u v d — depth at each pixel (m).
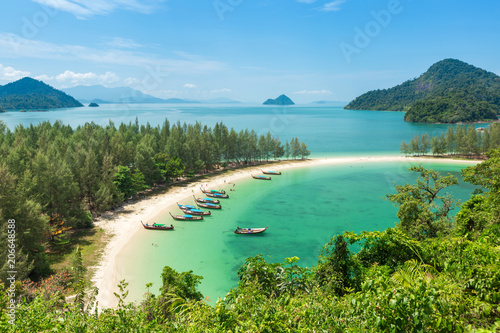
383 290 11.40
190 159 114.62
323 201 92.62
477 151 151.12
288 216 80.19
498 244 18.08
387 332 10.21
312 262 56.25
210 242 64.25
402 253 18.97
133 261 54.56
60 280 40.00
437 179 47.94
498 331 9.39
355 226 73.69
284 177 120.94
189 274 35.22
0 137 106.06
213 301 44.19
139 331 13.65
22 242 45.94
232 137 135.12
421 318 9.75
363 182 114.19
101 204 71.81
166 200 88.38
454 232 34.88
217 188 103.94
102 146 95.94
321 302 13.39
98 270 50.19
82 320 13.40
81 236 62.09
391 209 85.56
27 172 59.91
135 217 74.50
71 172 70.12
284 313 11.88
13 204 48.31
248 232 68.44
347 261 19.03
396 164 144.12
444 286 11.18
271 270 18.27
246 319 12.33
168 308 21.19
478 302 10.88
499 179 34.28
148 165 97.00
